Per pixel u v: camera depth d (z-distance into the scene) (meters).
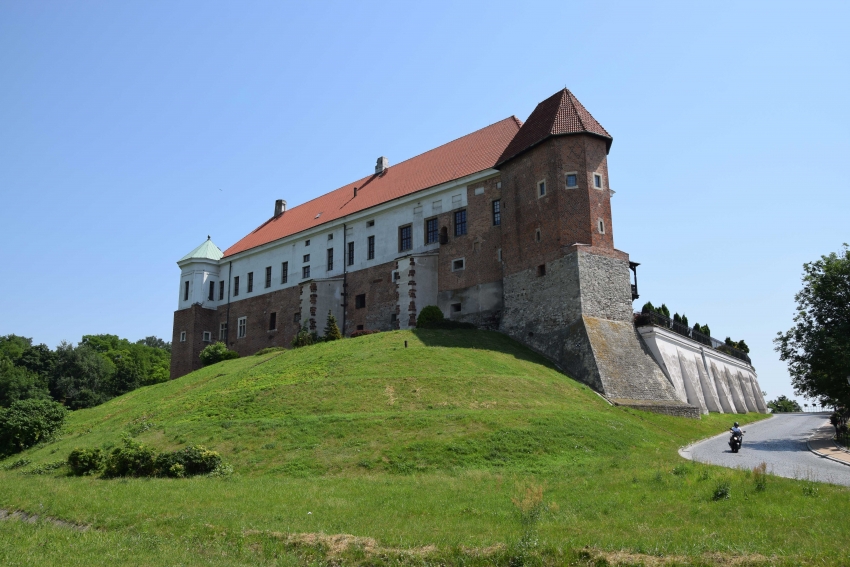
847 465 24.92
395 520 17.33
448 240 55.91
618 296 46.31
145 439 32.56
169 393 49.16
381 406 33.09
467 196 55.31
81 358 94.94
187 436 31.42
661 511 16.73
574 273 44.88
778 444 33.78
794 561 12.30
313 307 61.66
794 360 41.59
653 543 13.87
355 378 36.97
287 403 34.47
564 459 26.48
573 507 17.83
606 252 46.62
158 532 17.47
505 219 51.38
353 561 14.63
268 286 72.06
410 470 25.41
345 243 64.50
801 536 13.74
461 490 20.95
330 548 15.23
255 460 27.42
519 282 49.16
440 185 56.75
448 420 30.30
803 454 28.84
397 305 58.06
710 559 12.75
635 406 39.53
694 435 37.03
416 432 29.08
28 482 26.58
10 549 15.99
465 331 49.03
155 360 120.25
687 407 41.91
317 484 23.23
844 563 12.07
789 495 17.11
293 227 74.56
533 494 17.92
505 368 40.16
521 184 50.38
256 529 16.83
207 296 77.62
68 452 34.47
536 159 49.28
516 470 24.86
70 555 15.27
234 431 30.84
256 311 72.56
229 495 21.34
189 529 17.38
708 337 59.16
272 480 24.53
